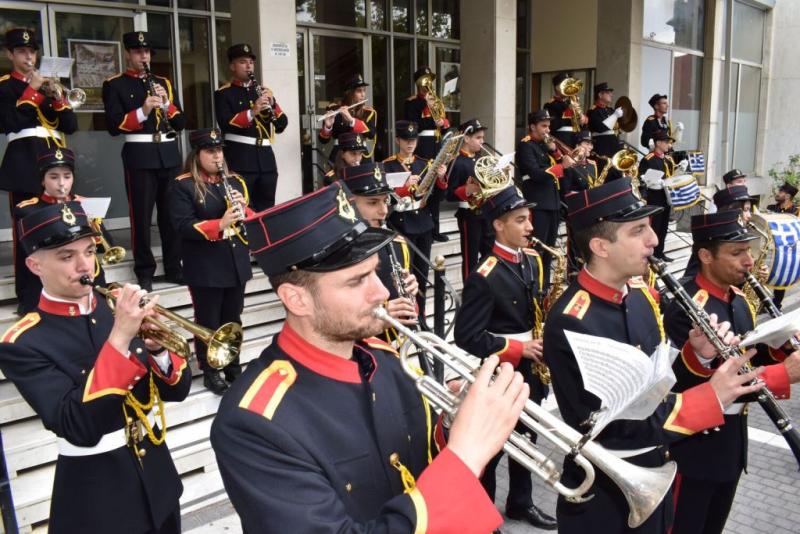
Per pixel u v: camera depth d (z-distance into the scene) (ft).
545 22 43.37
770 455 15.85
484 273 12.71
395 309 10.74
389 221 21.02
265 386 5.52
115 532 8.70
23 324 8.59
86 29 25.71
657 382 6.08
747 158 59.00
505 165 17.93
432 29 37.83
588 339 7.04
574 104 32.27
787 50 57.47
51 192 15.10
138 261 18.94
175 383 9.35
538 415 5.71
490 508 4.91
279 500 5.04
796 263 18.04
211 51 29.12
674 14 45.70
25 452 13.07
